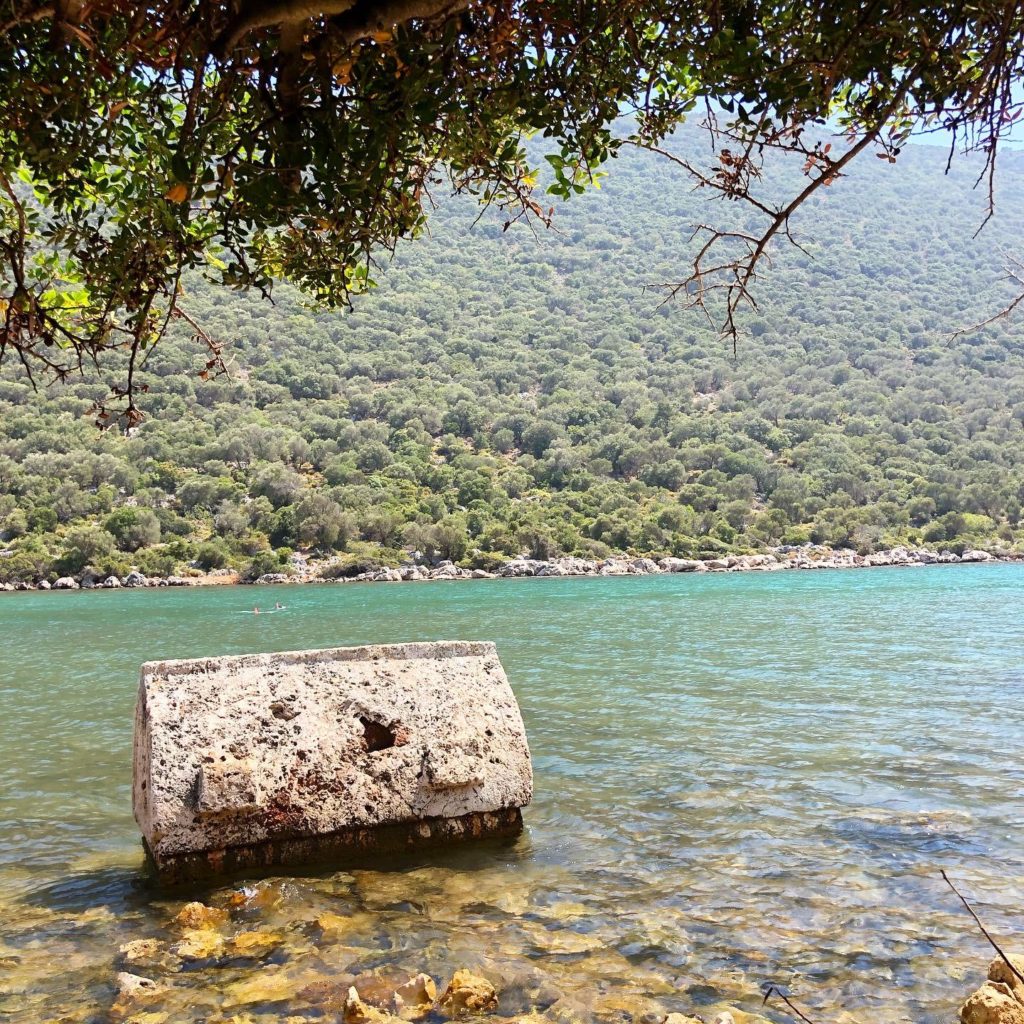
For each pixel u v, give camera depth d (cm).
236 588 8225
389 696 673
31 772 1069
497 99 362
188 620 4456
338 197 348
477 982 464
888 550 11025
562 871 646
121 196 402
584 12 340
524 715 1369
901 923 558
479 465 12925
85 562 8944
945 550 10938
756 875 644
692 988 474
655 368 16088
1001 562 10375
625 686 1694
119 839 776
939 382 14800
